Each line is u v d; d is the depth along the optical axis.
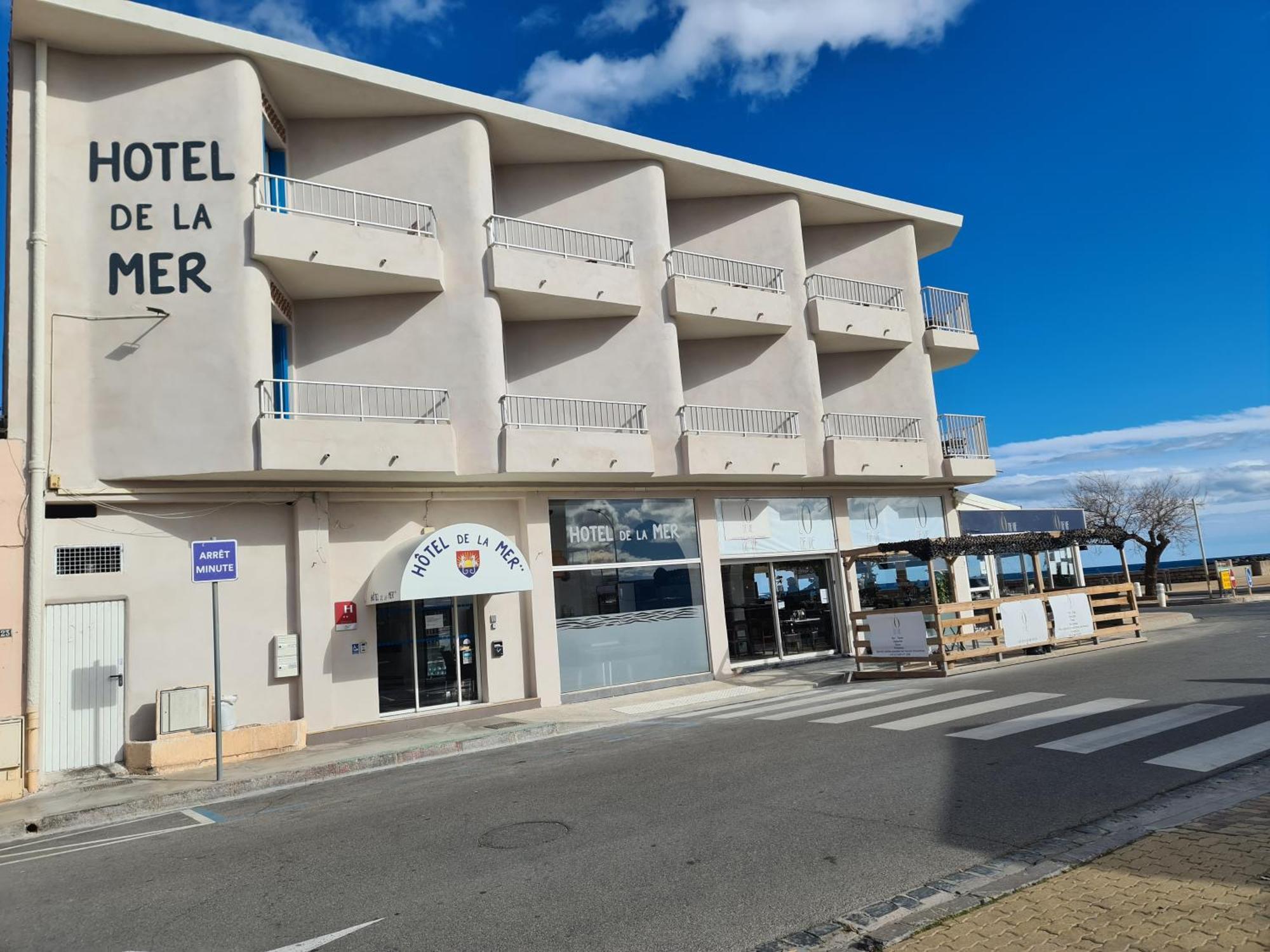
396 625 14.97
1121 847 5.13
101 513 12.53
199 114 13.59
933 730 9.44
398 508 15.39
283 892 5.66
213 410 12.89
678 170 19.69
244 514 13.70
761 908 4.70
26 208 12.48
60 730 11.77
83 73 13.29
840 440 20.45
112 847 7.72
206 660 13.02
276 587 13.77
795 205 21.34
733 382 20.58
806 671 18.50
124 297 12.88
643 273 18.56
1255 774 6.69
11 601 11.42
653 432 17.94
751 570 19.83
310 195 15.67
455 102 16.06
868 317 21.78
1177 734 8.30
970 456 23.14
